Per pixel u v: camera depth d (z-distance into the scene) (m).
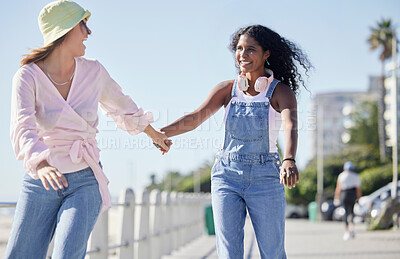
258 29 4.04
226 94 4.15
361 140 80.81
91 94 3.57
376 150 67.75
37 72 3.38
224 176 3.95
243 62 4.03
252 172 3.87
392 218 16.73
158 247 9.49
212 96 4.15
